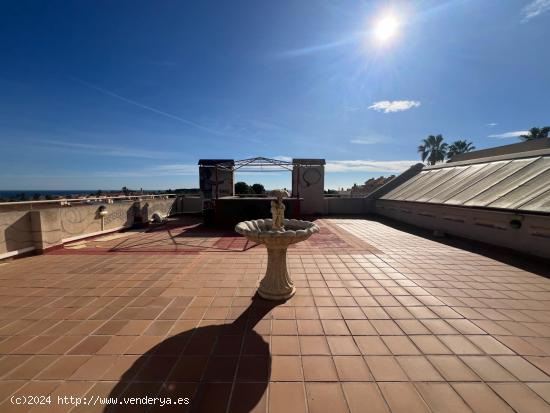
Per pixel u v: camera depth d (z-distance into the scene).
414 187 11.41
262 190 17.17
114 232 8.98
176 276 4.68
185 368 2.34
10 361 2.45
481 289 4.03
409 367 2.35
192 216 13.60
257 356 2.50
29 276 4.70
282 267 3.80
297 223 4.31
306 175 13.83
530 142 14.03
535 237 5.45
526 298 3.72
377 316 3.24
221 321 3.14
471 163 9.80
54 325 3.08
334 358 2.47
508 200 6.27
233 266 5.24
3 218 5.58
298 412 1.89
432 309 3.42
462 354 2.53
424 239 7.70
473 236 7.22
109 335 2.86
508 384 2.15
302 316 3.24
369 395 2.04
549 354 2.52
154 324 3.08
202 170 14.34
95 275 4.75
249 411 1.90
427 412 1.89
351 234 8.53
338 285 4.21
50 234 6.42
